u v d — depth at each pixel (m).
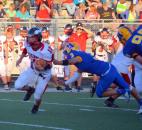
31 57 17.08
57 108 18.78
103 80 16.97
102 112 17.88
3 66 24.34
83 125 15.44
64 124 15.61
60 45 25.06
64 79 24.23
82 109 18.56
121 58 18.48
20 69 24.59
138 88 17.44
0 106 19.28
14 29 25.17
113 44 24.16
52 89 24.72
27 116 17.06
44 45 17.06
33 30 16.86
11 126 15.36
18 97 21.81
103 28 24.67
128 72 18.58
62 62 16.67
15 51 24.94
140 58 15.99
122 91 17.11
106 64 16.92
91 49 25.22
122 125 15.45
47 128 14.98
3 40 24.39
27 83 17.36
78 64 16.72
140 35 15.90
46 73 17.19
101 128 14.96
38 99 17.41
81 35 24.53
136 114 17.44
